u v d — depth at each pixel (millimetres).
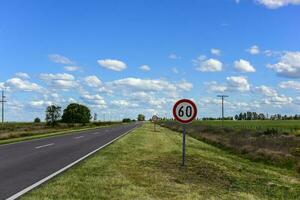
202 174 15531
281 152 26328
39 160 20188
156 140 37781
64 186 12391
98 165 17625
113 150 25812
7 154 23375
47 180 13859
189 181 13836
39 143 33406
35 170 16453
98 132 59875
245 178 15320
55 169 16750
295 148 27594
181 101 17297
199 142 38219
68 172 15453
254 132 48938
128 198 10703
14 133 50531
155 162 18812
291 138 37312
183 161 17812
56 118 110938
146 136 45094
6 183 13258
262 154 25984
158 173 15344
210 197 11148
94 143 33438
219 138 42500
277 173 18312
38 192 11453
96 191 11602
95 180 13500
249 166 20156
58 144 32188
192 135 52938
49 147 28922
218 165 18719
